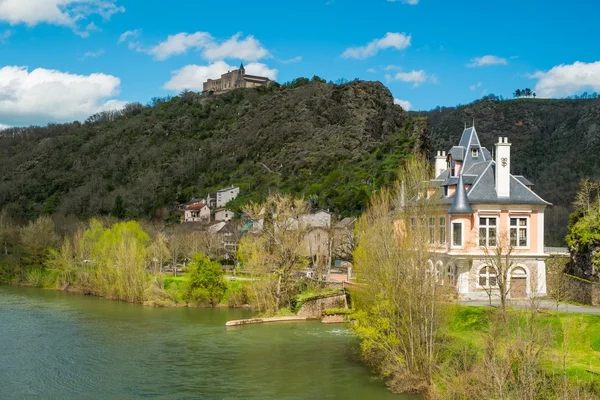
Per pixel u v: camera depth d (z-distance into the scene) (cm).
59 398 5112
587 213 6756
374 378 5484
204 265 10719
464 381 4088
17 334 7844
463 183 6450
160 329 8162
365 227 6569
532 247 6394
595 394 3572
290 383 5403
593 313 5100
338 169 19800
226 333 7806
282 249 9444
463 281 6266
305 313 9000
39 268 14500
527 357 3597
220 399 4991
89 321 8881
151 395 5144
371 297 5600
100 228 14025
